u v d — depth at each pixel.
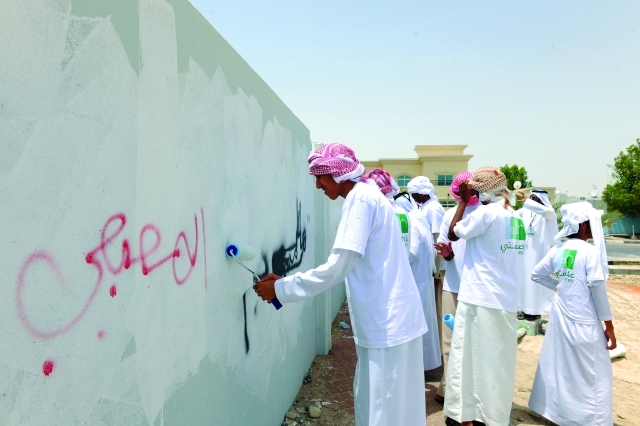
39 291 1.22
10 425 1.13
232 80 2.60
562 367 3.79
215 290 2.37
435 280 5.78
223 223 2.47
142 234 1.68
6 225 1.12
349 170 2.54
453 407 3.72
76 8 1.33
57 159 1.27
